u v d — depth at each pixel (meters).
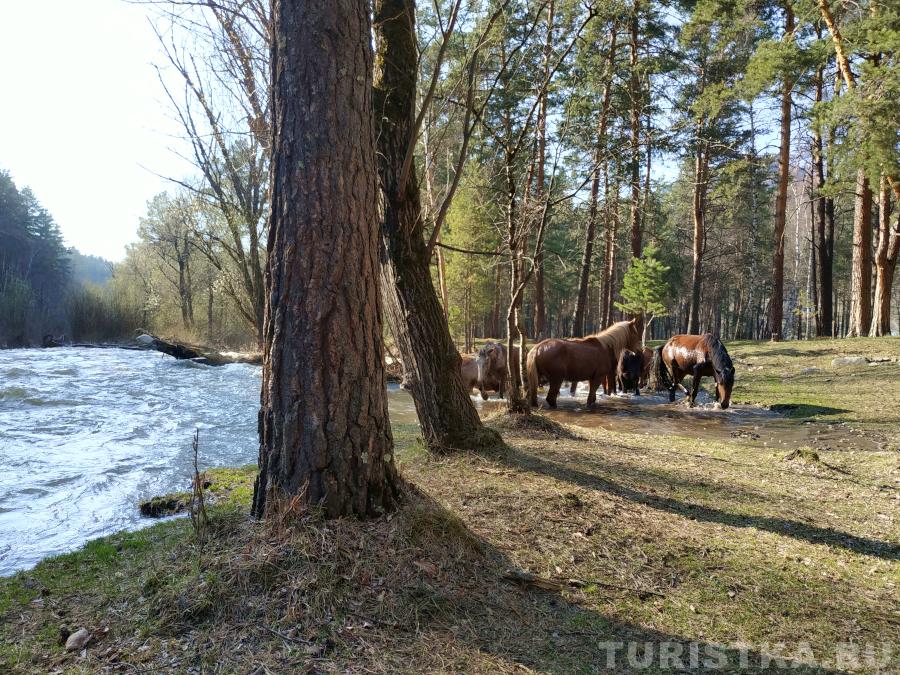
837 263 41.00
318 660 2.47
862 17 16.58
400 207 5.66
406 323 5.93
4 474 6.34
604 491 5.01
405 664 2.50
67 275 61.78
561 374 12.77
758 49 17.53
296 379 3.29
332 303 3.31
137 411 10.85
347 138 3.36
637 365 14.84
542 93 6.65
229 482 5.41
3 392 11.72
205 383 15.56
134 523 4.71
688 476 5.85
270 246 3.40
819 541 4.34
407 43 5.57
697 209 24.84
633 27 18.44
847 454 7.47
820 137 22.94
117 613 2.80
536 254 7.27
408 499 3.68
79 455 7.38
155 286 43.41
